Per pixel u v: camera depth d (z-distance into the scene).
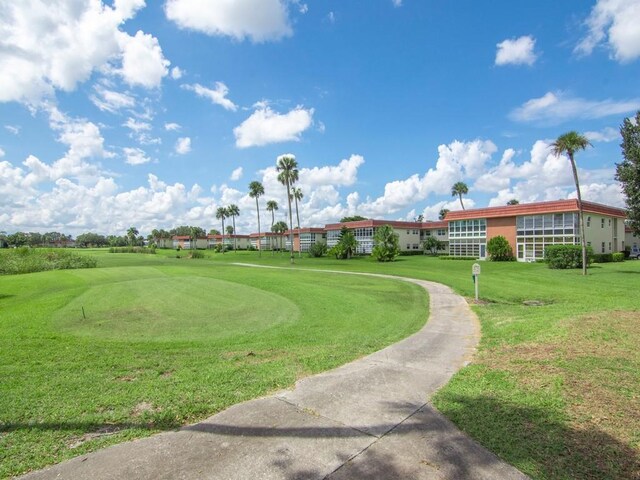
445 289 19.41
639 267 32.06
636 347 6.72
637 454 3.47
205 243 137.25
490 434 3.89
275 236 112.94
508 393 4.91
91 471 3.34
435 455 3.54
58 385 5.74
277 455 3.56
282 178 60.81
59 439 3.96
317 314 12.73
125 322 11.35
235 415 4.45
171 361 7.22
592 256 37.12
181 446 3.76
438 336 8.86
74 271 31.05
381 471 3.29
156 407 4.75
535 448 3.61
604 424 4.02
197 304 14.62
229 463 3.44
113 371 6.54
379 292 18.25
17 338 9.05
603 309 10.88
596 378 5.29
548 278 24.02
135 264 45.84
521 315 11.02
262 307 14.06
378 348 7.90
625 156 24.45
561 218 42.25
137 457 3.56
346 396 5.02
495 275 26.55
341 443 3.78
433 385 5.39
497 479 3.16
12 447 3.79
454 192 79.50
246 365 6.80
